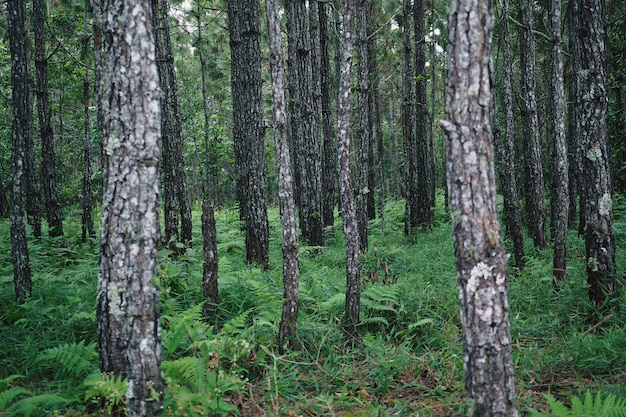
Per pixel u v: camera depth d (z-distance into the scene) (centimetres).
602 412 339
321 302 668
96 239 1157
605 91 594
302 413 438
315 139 1230
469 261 303
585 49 590
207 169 1138
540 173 959
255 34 977
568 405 433
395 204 1848
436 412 439
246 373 507
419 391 480
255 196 961
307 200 1255
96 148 2120
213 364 434
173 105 1084
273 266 973
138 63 344
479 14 295
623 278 675
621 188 1309
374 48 1588
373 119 1630
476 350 306
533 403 438
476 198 300
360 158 1030
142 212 345
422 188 1420
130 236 344
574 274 745
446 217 1556
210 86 2111
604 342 520
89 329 581
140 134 346
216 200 2550
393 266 950
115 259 389
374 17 1573
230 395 469
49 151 1198
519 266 873
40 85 1166
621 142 1138
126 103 345
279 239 1328
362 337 589
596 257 611
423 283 791
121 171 348
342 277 868
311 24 1343
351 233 600
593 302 613
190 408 380
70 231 1361
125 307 345
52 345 542
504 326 307
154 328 348
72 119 2242
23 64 653
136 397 344
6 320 604
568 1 1015
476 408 309
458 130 299
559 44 708
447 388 480
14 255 651
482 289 303
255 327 588
